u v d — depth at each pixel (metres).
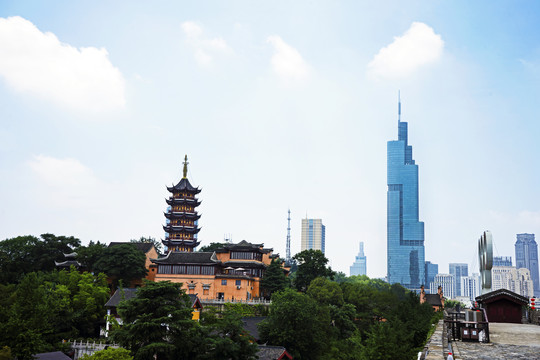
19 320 62.44
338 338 103.69
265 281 135.50
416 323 53.66
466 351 27.91
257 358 67.81
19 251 133.38
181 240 169.00
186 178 175.75
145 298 61.91
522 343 31.11
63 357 67.88
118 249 131.25
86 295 103.25
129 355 59.50
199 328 64.06
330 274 143.62
